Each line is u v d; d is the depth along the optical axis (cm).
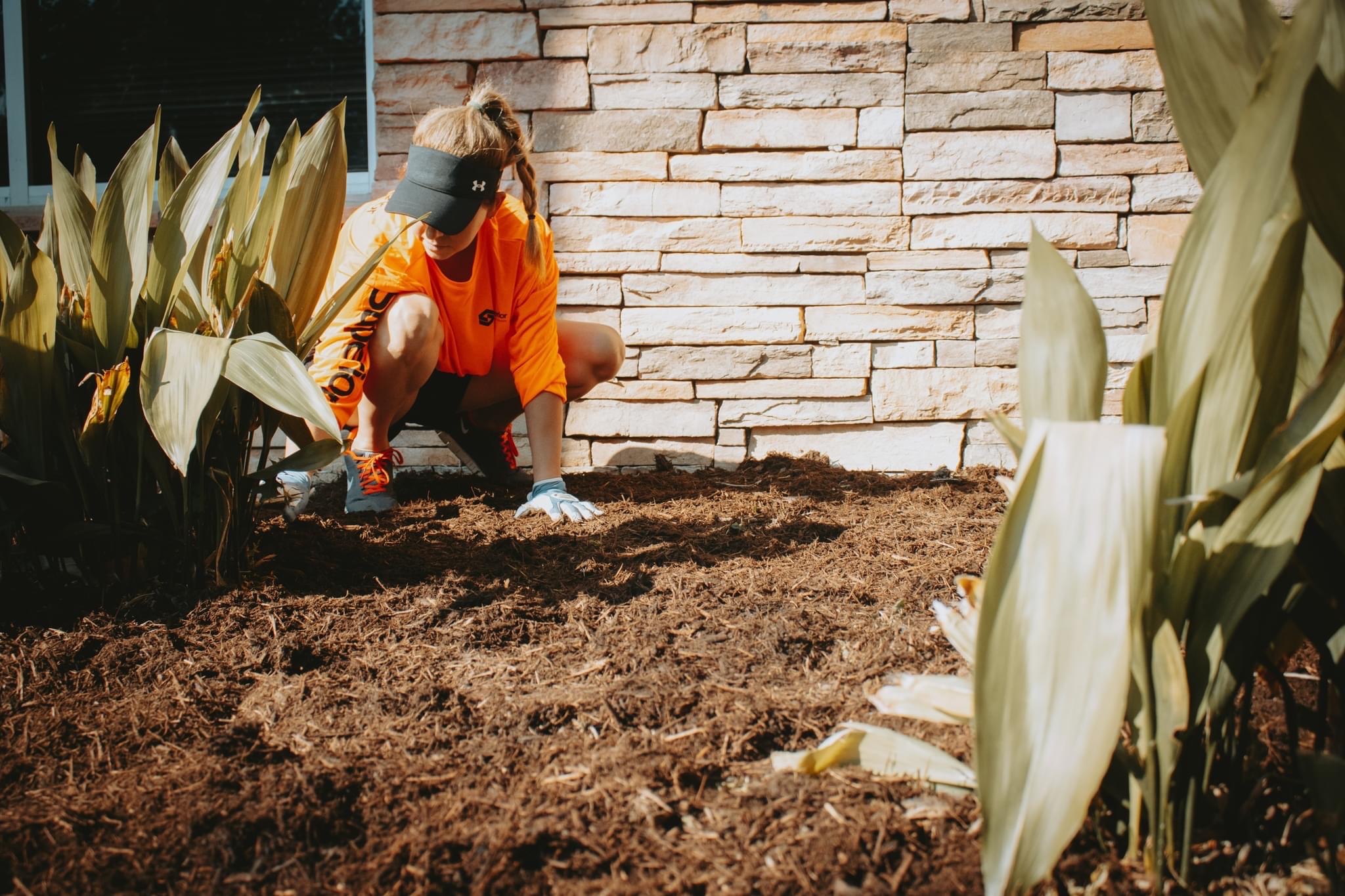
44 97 374
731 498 286
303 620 187
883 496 286
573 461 330
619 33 316
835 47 313
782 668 173
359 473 269
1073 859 111
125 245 184
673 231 321
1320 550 111
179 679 165
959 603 199
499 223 266
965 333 319
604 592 207
